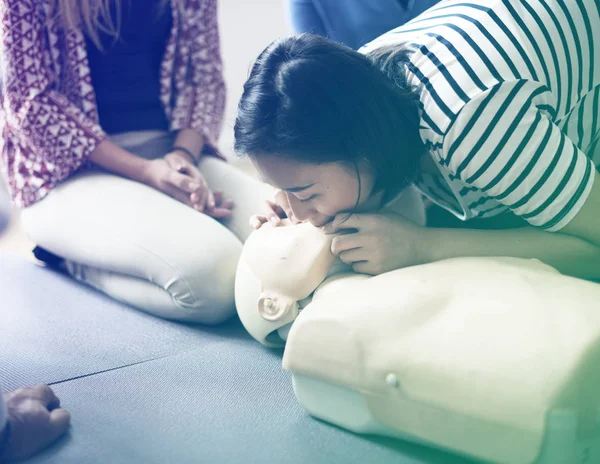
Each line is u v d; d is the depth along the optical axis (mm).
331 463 743
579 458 669
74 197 1242
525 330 684
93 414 846
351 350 754
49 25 1227
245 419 838
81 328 1119
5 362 983
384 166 811
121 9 1280
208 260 1103
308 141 757
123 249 1146
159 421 831
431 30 881
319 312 788
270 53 804
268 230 978
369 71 795
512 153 781
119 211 1190
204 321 1138
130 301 1203
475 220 1077
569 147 805
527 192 807
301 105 753
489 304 723
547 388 644
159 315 1172
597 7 909
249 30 2238
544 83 831
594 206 832
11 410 759
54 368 970
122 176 1323
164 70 1380
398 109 805
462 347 694
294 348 802
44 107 1229
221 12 2199
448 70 807
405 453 765
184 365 990
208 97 1435
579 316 692
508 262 819
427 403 711
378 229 865
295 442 787
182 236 1129
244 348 1055
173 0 1346
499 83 776
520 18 841
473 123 775
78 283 1331
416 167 864
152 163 1286
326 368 781
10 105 1233
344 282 858
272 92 770
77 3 1212
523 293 729
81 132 1259
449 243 888
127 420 832
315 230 920
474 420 682
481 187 827
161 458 750
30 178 1274
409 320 736
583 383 654
